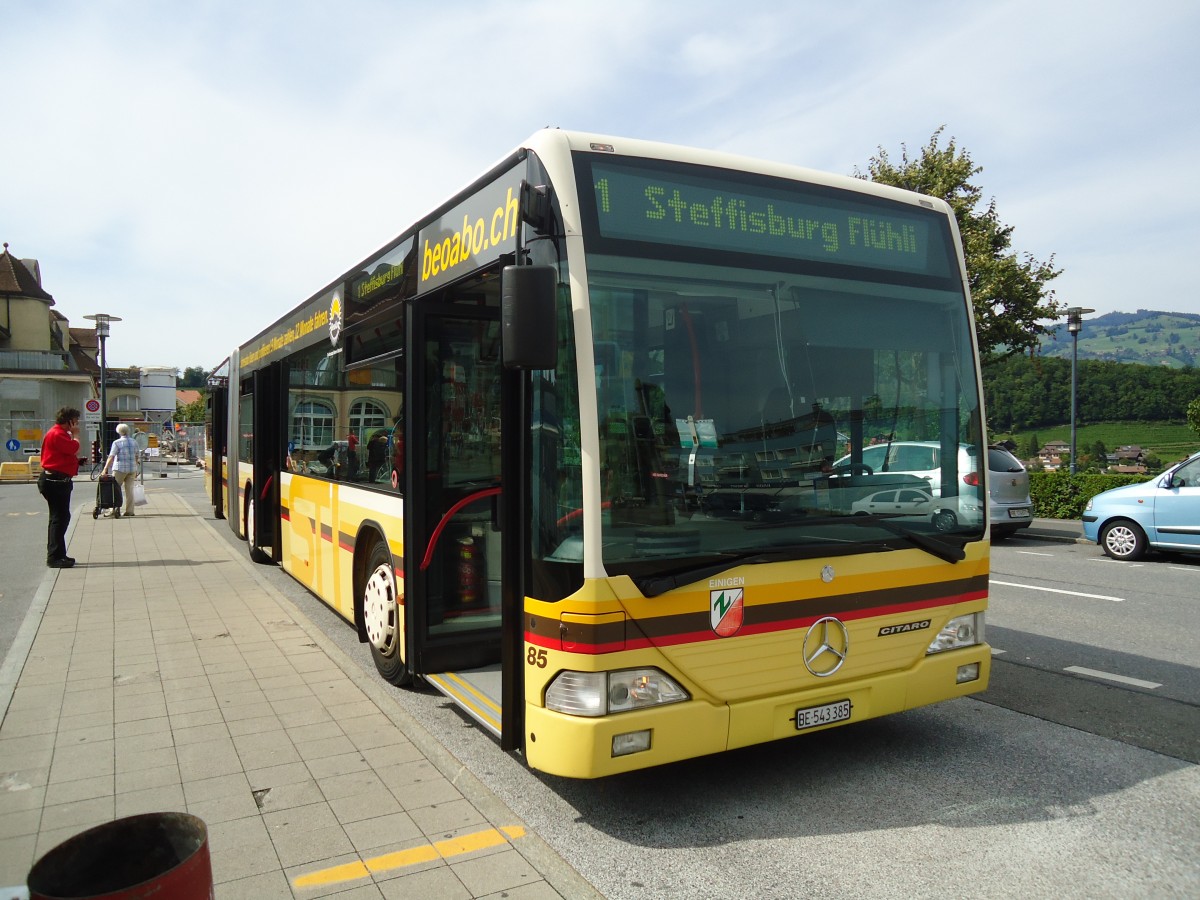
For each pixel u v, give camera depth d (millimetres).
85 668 6574
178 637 7566
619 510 3729
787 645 4070
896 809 4188
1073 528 16922
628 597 3695
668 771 4688
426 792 4328
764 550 4023
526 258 4000
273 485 10789
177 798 4270
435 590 5629
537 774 4641
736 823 4039
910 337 4695
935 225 4930
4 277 53969
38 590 9805
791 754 4938
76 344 73750
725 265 4168
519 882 3447
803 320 4367
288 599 9367
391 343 6031
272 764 4695
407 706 5746
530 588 3910
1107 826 3998
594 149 3977
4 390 45688
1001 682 6359
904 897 3387
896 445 4551
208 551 13391
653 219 4035
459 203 4934
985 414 4938
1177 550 12422
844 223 4586
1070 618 8547
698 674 3848
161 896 2283
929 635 4562
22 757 4805
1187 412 25312
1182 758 4848
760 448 4125
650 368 3902
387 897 3336
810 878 3527
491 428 5859
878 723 5477
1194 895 3396
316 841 3809
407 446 5520
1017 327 17266
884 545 4387
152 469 50938
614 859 3695
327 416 7930
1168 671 6609
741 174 4328
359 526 6602
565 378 3773
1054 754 4918
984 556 4797
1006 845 3811
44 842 3832
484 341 5820
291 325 9539
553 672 3762
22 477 36906
